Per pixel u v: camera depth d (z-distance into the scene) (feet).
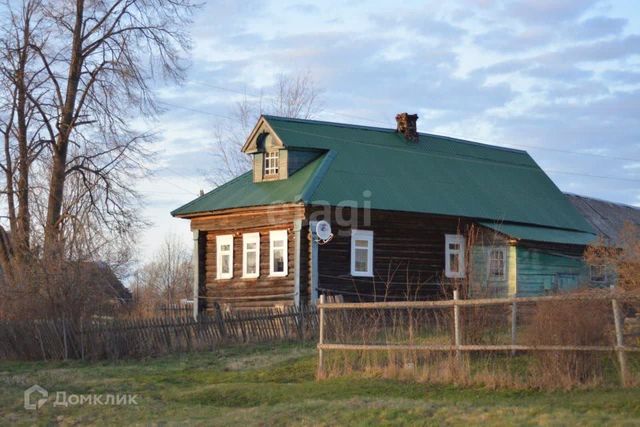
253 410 61.98
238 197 135.33
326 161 132.46
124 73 151.53
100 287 114.32
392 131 153.79
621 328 62.28
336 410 58.80
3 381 80.89
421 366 71.56
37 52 148.15
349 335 88.48
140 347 98.78
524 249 136.05
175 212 141.90
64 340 99.30
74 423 62.59
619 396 57.82
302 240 124.26
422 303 72.13
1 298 109.19
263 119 135.85
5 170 149.69
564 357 63.41
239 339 103.60
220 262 138.00
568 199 165.68
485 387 64.80
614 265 107.04
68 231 147.54
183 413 63.72
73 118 151.64
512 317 69.51
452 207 136.56
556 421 51.47
